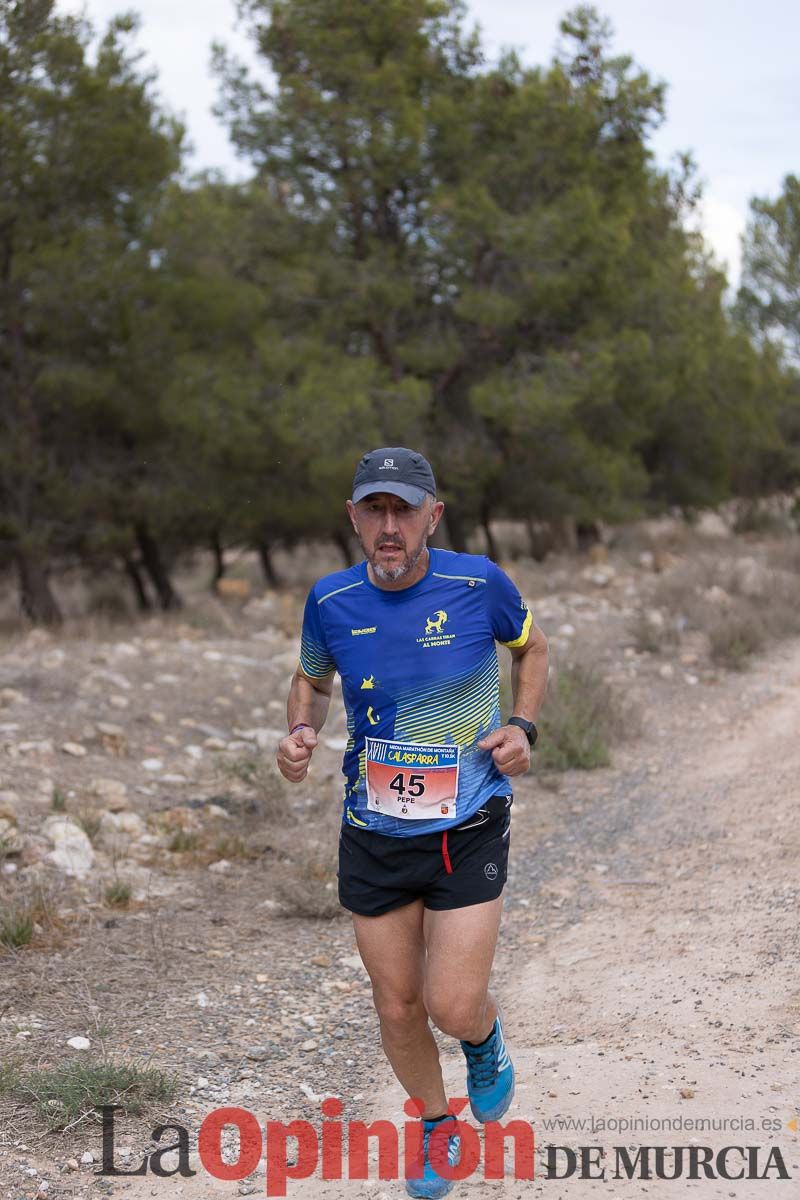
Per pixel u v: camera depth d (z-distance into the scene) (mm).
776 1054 3834
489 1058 3170
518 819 7066
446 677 3002
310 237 16484
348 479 15883
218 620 14641
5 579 19766
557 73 16078
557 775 7812
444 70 16500
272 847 6547
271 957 5156
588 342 16250
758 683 9938
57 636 13703
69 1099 3734
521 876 6121
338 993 4793
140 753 8125
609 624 12117
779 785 7113
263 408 16031
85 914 5430
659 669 10469
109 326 16016
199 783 7668
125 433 17469
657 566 16188
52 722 8398
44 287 14969
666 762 8039
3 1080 3846
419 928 3133
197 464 17109
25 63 14242
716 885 5594
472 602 3041
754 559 15734
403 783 3012
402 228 16750
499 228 15445
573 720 8250
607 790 7504
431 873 3016
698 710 9320
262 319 17047
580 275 15828
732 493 24938
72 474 16422
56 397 15875
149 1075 3916
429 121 15727
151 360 16281
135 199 16031
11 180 14617
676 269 19219
